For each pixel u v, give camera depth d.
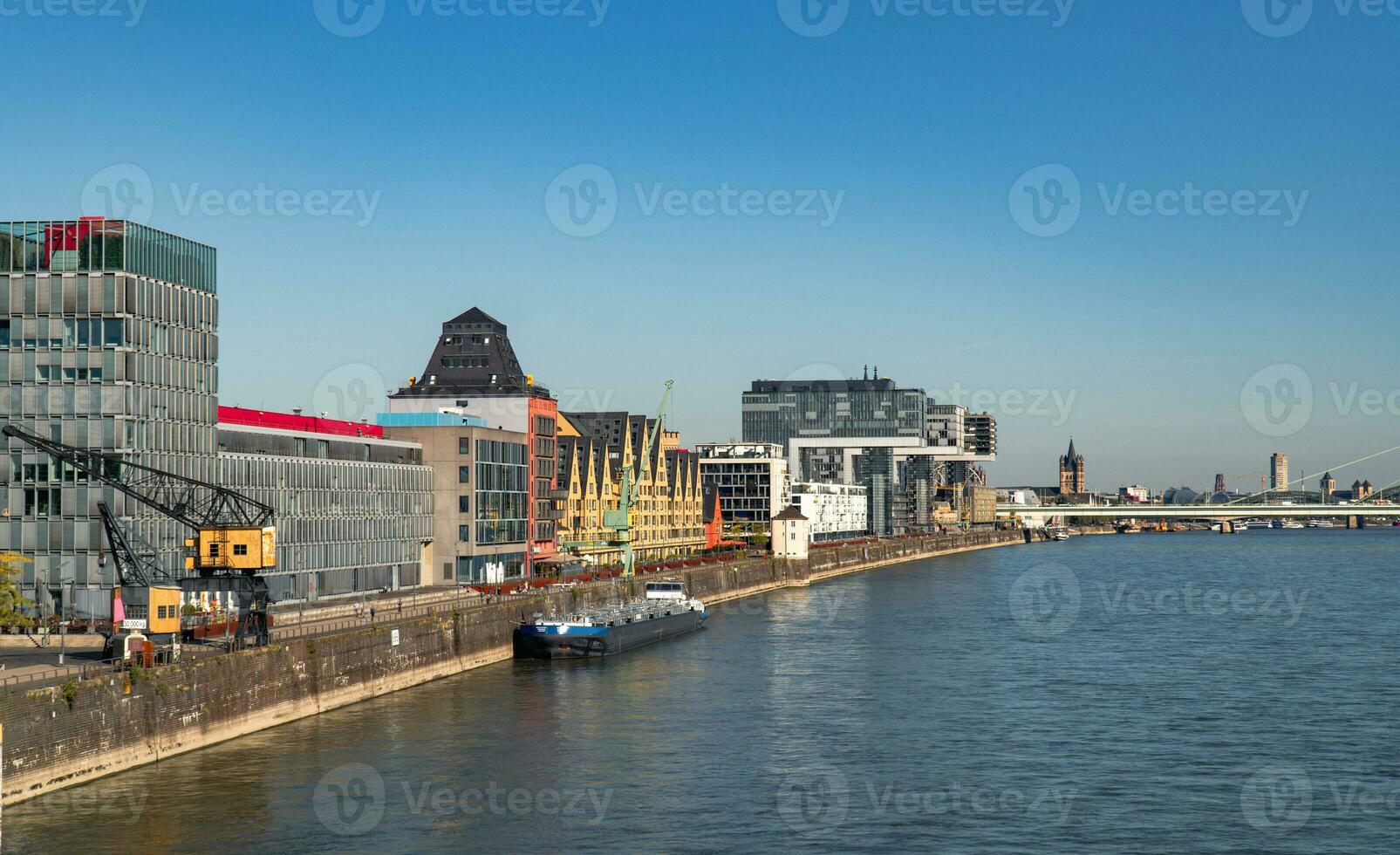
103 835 78.19
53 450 127.88
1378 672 144.62
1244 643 171.75
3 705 80.44
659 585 199.88
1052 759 101.31
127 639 100.00
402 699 124.12
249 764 95.12
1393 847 80.88
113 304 134.00
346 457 182.12
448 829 81.94
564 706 120.50
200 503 131.12
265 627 112.75
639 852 78.38
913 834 82.44
